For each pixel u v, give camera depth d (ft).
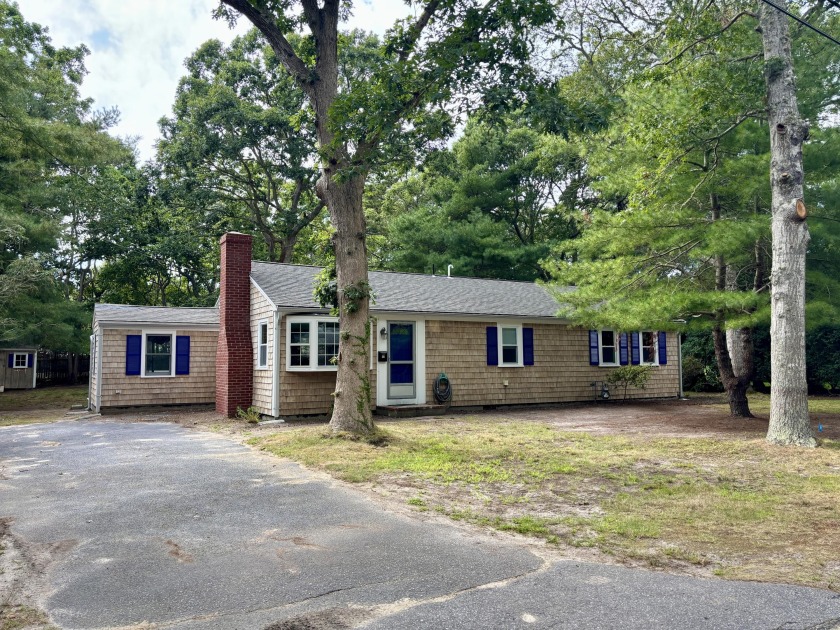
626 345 66.18
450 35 32.81
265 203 111.75
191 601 12.84
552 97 33.65
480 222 101.65
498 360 58.39
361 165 34.09
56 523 18.78
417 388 54.19
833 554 15.84
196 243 109.09
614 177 43.68
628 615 12.00
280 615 12.11
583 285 47.32
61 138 71.56
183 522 18.83
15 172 72.33
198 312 67.15
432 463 28.25
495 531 17.93
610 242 42.96
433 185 109.19
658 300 39.96
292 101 100.42
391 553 15.84
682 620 11.78
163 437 39.11
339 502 21.34
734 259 42.65
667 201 41.32
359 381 35.78
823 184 38.60
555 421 47.06
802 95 40.11
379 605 12.54
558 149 89.81
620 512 20.02
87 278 121.39
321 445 32.58
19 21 85.61
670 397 68.95
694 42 38.70
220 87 95.30
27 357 96.99
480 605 12.50
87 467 28.27
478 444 34.01
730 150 41.27
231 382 52.01
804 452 30.55
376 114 32.48
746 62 37.17
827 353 67.41
